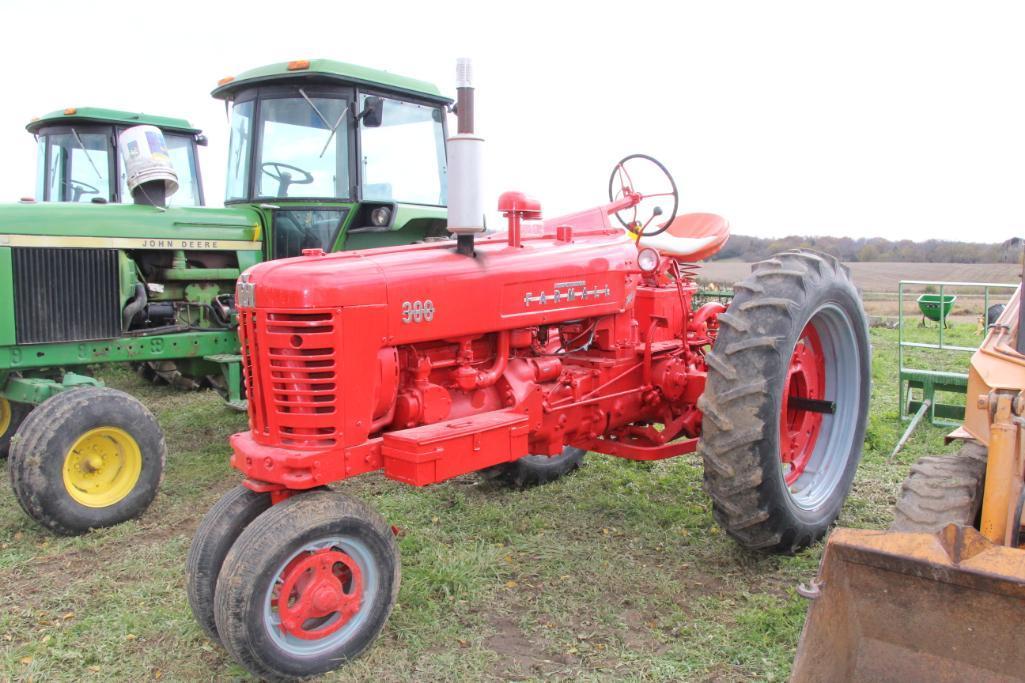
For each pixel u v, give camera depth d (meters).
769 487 3.37
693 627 3.04
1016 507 2.27
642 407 4.05
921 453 5.35
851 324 4.04
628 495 4.61
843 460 4.10
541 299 3.44
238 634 2.51
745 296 3.51
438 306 3.03
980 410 2.53
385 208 5.82
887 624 2.20
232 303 5.76
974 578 2.01
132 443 4.38
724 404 3.36
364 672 2.73
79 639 3.02
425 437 2.81
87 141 7.61
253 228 5.78
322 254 3.03
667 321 4.11
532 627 3.07
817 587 2.07
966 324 14.94
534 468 4.71
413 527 4.09
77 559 3.88
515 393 3.38
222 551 2.81
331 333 2.71
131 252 5.38
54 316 4.86
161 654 2.91
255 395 2.86
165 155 5.50
